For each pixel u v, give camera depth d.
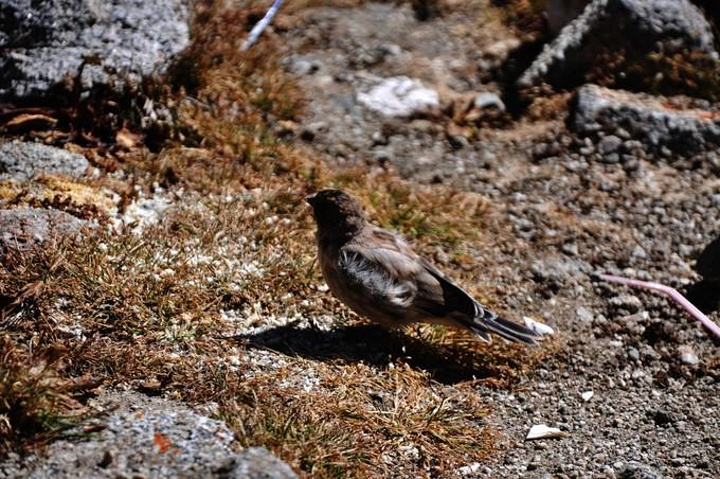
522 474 9.55
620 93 15.88
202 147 13.70
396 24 17.47
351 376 10.09
